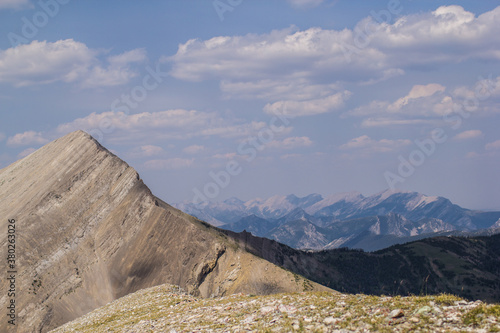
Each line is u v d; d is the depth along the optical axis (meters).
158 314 43.75
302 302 33.75
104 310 60.41
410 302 27.03
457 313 23.89
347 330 25.56
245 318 33.12
